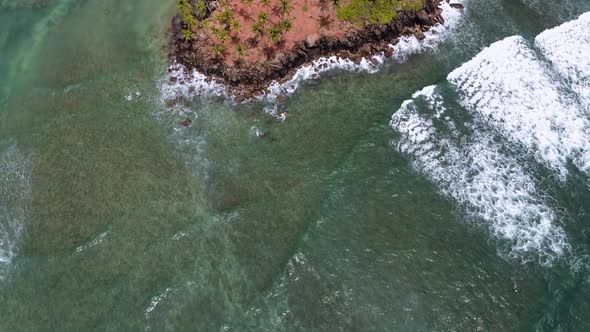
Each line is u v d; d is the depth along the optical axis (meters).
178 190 33.25
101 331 28.38
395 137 34.75
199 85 37.75
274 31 37.31
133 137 35.75
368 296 28.70
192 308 28.94
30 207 32.91
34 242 31.56
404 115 35.50
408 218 31.39
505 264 29.72
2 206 33.09
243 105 36.81
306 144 34.97
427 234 30.78
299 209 32.12
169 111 36.91
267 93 37.09
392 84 37.56
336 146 34.72
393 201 32.06
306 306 28.59
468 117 35.44
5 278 30.39
